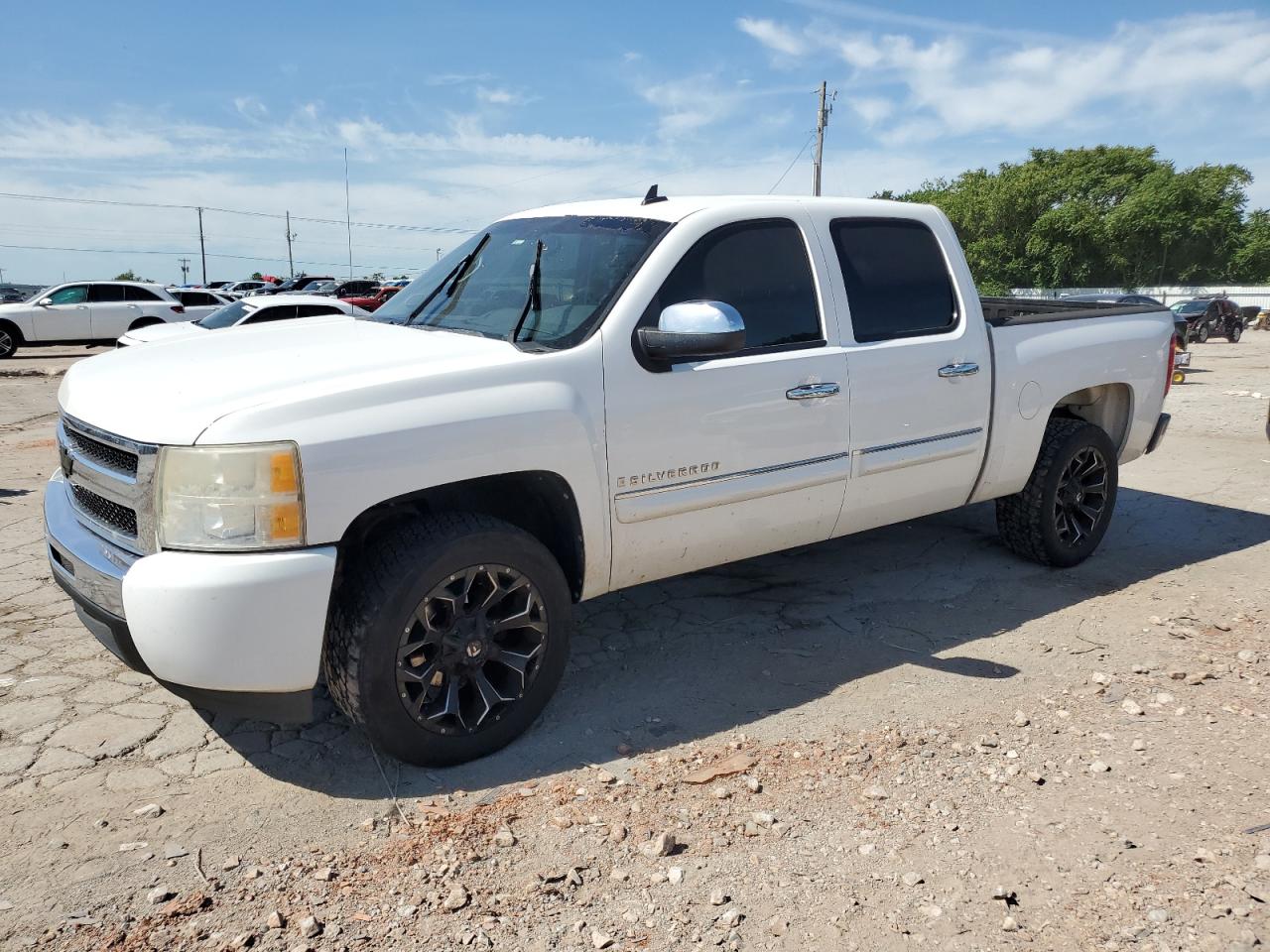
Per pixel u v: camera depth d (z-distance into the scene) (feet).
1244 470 26.12
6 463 28.94
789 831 9.41
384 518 10.87
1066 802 9.89
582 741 11.27
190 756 10.93
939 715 11.87
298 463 9.27
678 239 12.16
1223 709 11.94
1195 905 8.23
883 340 13.92
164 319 78.79
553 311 11.85
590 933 7.97
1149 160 214.48
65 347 86.79
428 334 12.28
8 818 9.63
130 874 8.75
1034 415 15.85
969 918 8.14
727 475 12.31
